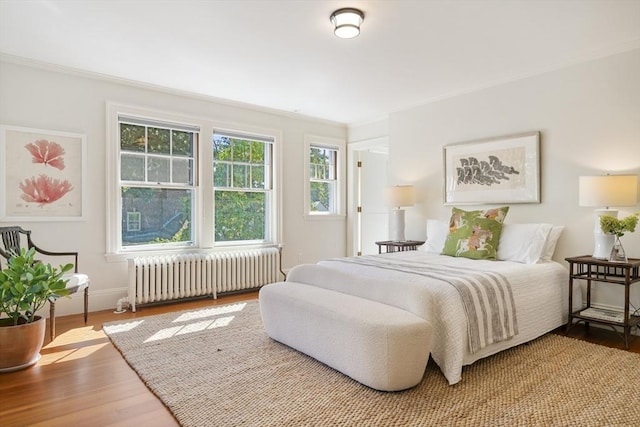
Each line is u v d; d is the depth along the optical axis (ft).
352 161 19.43
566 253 11.51
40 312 11.71
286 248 17.33
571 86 11.41
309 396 6.67
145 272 12.79
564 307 10.57
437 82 13.14
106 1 8.04
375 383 6.74
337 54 10.75
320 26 9.08
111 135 12.80
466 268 9.48
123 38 9.79
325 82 13.14
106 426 5.81
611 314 9.86
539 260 10.85
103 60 11.28
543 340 9.61
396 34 9.52
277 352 8.78
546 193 11.99
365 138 18.74
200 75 12.47
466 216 12.35
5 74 11.09
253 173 16.49
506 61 11.35
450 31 9.37
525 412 6.11
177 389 6.97
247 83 13.25
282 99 15.16
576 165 11.33
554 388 6.93
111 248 12.79
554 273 10.32
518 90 12.62
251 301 13.99
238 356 8.54
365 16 8.60
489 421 5.86
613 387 6.97
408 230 16.22
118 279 13.00
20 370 7.87
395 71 12.10
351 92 14.26
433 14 8.53
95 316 11.89
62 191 11.96
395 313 7.13
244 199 16.22
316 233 18.42
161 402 6.55
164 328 10.64
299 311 8.41
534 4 8.14
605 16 8.68
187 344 9.33
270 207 16.97
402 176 16.44
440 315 7.43
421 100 15.25
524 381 7.22
